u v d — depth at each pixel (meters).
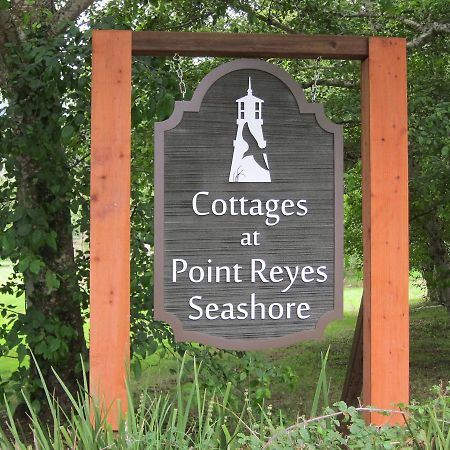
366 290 3.38
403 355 3.31
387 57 3.38
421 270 10.19
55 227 5.67
